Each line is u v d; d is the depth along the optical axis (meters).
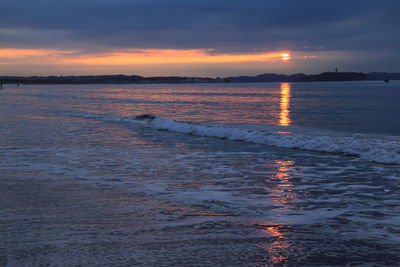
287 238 4.86
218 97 73.88
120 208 6.36
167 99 64.25
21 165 10.67
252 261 4.08
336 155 12.99
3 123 23.25
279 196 7.43
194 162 11.59
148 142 16.23
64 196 7.20
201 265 3.96
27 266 3.92
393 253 4.32
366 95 74.69
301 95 81.88
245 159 12.23
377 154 12.44
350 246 4.56
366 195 7.57
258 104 48.97
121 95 84.69
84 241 4.69
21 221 5.55
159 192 7.67
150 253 4.30
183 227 5.32
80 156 12.44
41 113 31.64
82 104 47.09
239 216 5.95
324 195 7.54
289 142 15.41
